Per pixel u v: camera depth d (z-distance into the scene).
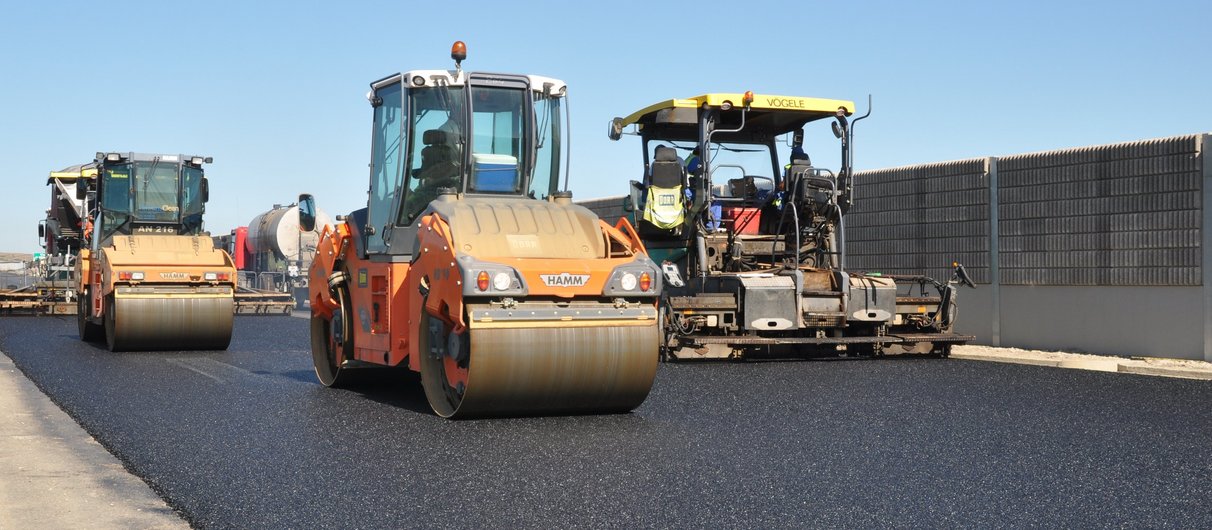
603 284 6.90
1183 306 10.66
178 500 4.62
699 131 11.48
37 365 10.63
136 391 8.43
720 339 10.57
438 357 7.13
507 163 8.16
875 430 6.30
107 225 15.22
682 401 7.66
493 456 5.55
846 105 11.54
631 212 12.60
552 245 7.11
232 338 14.77
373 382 8.88
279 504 4.52
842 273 11.13
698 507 4.41
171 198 15.52
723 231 11.66
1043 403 7.45
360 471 5.18
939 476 4.98
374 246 8.34
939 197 13.37
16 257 42.12
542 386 6.71
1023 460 5.36
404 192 7.98
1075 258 11.69
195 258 12.77
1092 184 11.51
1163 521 4.18
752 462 5.34
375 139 8.53
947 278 13.23
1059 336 11.90
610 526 4.13
